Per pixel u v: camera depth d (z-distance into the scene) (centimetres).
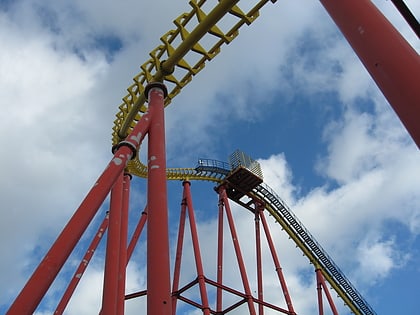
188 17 1316
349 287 2783
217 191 2594
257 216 2669
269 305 2180
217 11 1179
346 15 540
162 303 827
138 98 1487
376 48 491
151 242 916
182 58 1308
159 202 988
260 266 2467
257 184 2589
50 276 739
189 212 2230
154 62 1405
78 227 826
